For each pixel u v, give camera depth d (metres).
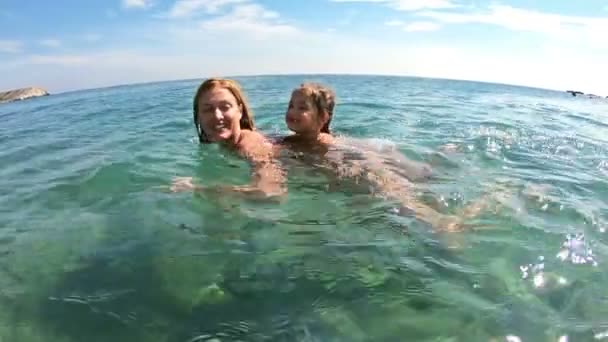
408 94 5.08
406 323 0.67
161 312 0.70
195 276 0.80
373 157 1.46
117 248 0.91
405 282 0.78
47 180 1.43
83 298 0.75
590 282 0.79
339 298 0.74
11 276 0.82
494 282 0.78
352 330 0.66
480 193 1.22
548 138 2.19
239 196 1.17
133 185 1.31
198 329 0.66
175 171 1.44
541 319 0.68
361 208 1.10
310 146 1.46
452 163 1.54
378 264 0.84
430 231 0.98
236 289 0.76
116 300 0.74
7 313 0.71
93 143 2.04
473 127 2.40
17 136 2.49
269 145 1.43
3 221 1.09
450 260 0.86
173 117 2.83
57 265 0.86
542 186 1.32
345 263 0.84
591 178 1.44
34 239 0.97
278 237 0.95
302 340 0.64
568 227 1.01
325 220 1.03
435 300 0.73
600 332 0.65
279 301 0.73
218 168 1.44
